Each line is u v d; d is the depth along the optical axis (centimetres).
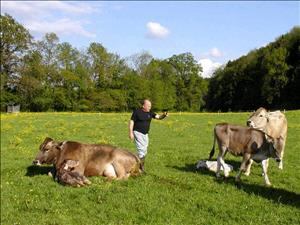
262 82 9019
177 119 3862
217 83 11519
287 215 1012
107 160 1395
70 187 1330
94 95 9656
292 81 8244
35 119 4231
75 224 1030
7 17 8362
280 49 8588
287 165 1599
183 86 12038
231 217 1020
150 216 1044
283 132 1540
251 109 9819
